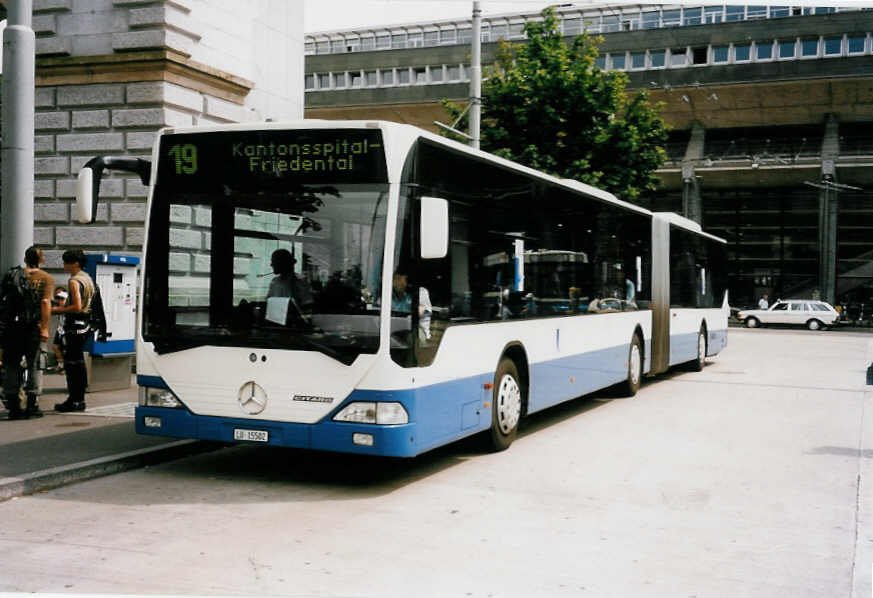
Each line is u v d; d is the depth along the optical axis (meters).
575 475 8.31
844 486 7.95
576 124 24.89
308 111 63.50
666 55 54.12
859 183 54.12
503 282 9.55
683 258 18.61
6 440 8.95
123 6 14.86
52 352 14.40
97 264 12.50
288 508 6.92
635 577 5.30
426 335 7.71
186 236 7.82
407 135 7.56
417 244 7.60
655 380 18.03
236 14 16.77
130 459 8.29
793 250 56.75
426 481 8.00
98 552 5.63
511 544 5.97
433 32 64.94
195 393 7.70
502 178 9.59
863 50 49.91
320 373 7.32
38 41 15.32
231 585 5.00
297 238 7.51
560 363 11.33
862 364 22.53
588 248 12.67
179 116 15.20
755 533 6.36
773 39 51.53
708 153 56.62
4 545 5.78
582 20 58.69
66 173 15.31
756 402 14.17
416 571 5.34
